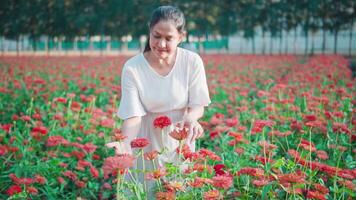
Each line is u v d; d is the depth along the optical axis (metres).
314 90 8.88
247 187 3.13
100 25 35.22
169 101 3.28
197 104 3.32
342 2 35.03
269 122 3.69
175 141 3.32
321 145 4.77
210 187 3.04
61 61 22.14
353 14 35.34
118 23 35.38
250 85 11.38
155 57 3.18
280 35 37.56
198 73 3.27
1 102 8.19
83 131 5.87
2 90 8.44
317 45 49.62
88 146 4.75
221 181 2.72
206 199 2.70
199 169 3.08
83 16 34.84
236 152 4.05
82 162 4.46
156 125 2.98
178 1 34.19
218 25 35.47
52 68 16.69
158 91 3.24
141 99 3.27
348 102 6.51
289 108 6.35
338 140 5.06
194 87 3.29
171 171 2.90
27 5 35.66
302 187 3.26
